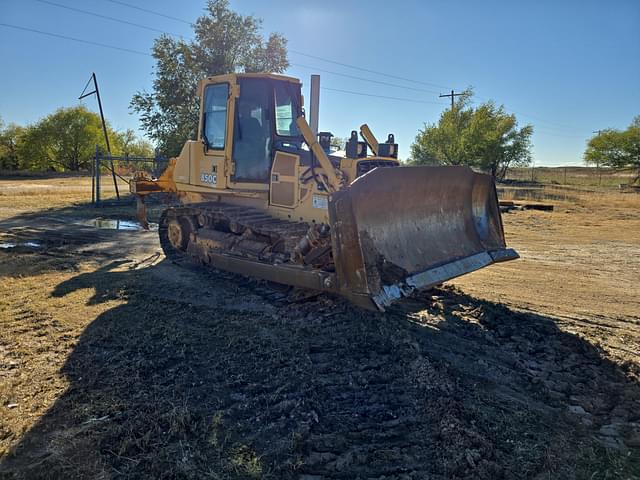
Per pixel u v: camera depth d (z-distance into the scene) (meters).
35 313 5.33
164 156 20.62
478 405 3.53
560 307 5.87
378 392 3.68
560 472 2.80
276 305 5.72
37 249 9.11
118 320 5.13
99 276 7.00
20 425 3.14
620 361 4.29
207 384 3.75
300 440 3.03
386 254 4.74
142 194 8.57
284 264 5.45
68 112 52.00
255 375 3.92
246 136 6.42
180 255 8.05
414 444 3.05
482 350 4.53
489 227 6.05
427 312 5.49
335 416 3.36
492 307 5.69
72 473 2.69
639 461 2.93
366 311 5.41
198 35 20.44
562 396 3.72
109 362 4.11
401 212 5.04
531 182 38.84
